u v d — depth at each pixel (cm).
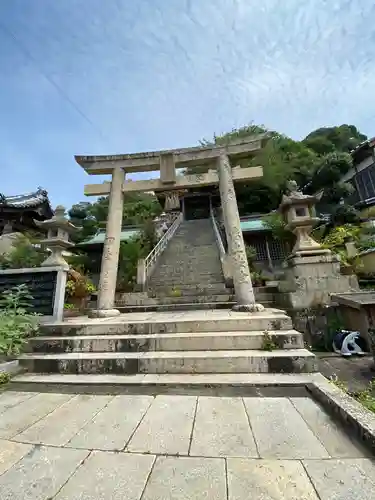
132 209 2508
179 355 341
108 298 589
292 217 644
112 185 679
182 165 700
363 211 1490
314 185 1833
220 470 156
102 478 153
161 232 1706
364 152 1705
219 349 358
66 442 194
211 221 1897
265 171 1897
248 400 255
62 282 521
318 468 155
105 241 642
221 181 641
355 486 139
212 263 1140
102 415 235
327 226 1380
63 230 593
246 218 1705
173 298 772
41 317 490
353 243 951
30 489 146
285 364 317
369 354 486
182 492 139
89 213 2891
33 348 406
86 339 395
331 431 196
